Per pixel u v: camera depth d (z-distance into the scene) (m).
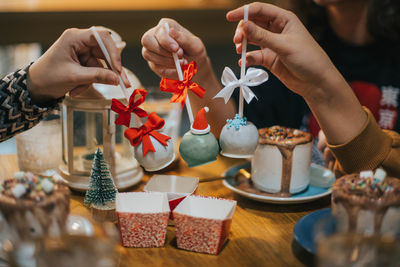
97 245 0.41
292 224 0.59
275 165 0.64
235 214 0.61
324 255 0.41
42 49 1.87
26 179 0.49
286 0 1.10
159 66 0.69
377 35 0.98
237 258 0.51
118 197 0.54
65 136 0.66
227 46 2.28
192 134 0.52
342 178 0.53
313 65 0.58
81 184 0.64
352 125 0.61
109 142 0.63
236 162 0.78
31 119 0.60
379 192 0.49
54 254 0.41
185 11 1.86
